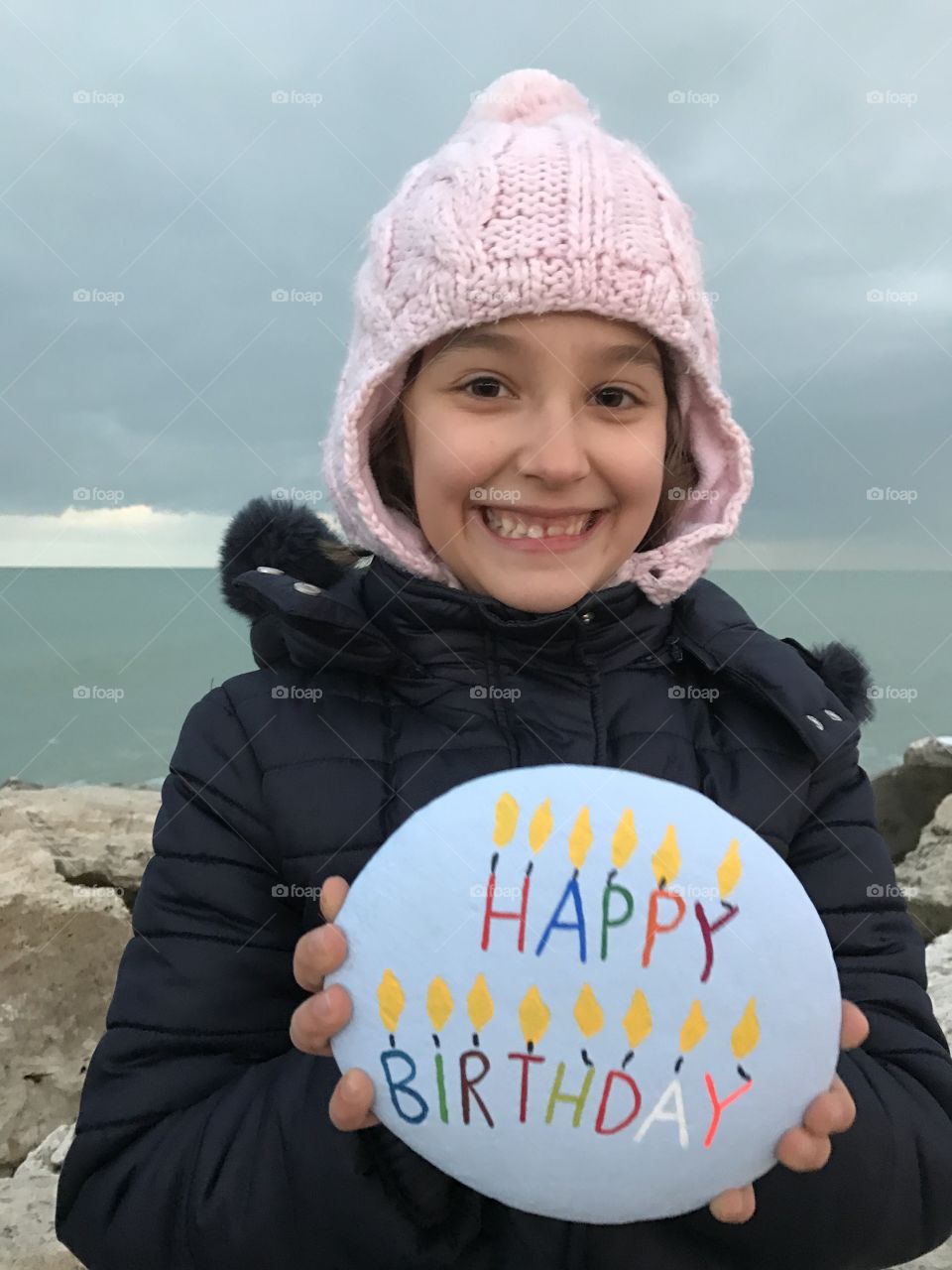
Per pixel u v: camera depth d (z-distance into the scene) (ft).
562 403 4.30
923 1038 4.27
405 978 3.13
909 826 18.63
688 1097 3.05
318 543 5.53
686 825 3.19
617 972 3.05
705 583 5.48
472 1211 3.60
